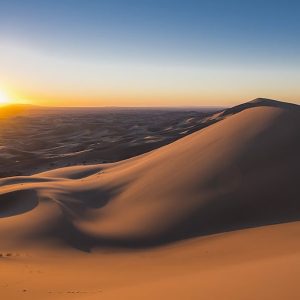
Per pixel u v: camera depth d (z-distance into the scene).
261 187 26.39
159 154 45.72
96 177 46.53
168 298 7.66
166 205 27.69
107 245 23.08
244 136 34.38
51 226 25.52
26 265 15.91
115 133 156.50
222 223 23.88
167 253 19.92
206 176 29.86
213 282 8.46
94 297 8.95
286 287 6.99
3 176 79.12
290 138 31.53
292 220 22.19
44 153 108.12
